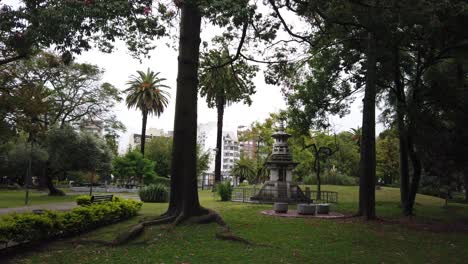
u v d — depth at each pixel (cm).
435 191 4212
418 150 1981
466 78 2195
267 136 4988
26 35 879
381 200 3216
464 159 1895
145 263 881
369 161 1820
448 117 1864
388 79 2045
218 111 4197
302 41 1712
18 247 984
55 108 3634
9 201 2739
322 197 3272
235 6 961
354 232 1377
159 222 1269
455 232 1569
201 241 1095
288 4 1434
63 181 6272
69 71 3625
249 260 916
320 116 2431
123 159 4988
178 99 1371
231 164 13038
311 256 983
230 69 1928
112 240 1102
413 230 1549
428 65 1878
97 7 848
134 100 5025
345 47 1959
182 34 1380
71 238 1155
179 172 1352
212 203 2606
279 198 2781
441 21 1476
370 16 1420
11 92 2142
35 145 3838
